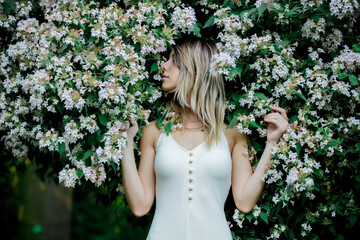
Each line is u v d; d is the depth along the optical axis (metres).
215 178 2.13
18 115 2.41
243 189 2.21
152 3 2.25
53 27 2.14
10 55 2.23
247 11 2.24
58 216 5.45
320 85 2.19
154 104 2.36
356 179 2.21
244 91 2.29
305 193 2.16
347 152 2.21
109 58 2.02
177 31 2.28
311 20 2.22
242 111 2.24
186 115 2.24
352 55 2.11
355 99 2.18
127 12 2.19
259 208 2.26
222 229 2.12
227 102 2.26
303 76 2.28
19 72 2.34
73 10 2.13
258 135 2.32
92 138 2.09
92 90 2.02
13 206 5.23
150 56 2.35
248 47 2.17
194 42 2.27
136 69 2.02
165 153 2.16
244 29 2.22
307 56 2.35
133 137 2.27
